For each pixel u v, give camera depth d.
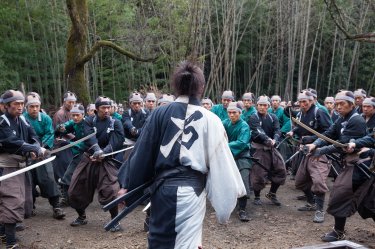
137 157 2.79
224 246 4.91
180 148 2.71
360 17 17.48
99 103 5.47
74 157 6.32
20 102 4.68
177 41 14.09
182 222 2.64
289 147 8.69
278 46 19.73
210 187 2.73
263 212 6.29
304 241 5.05
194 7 12.64
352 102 4.92
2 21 13.83
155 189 2.74
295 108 8.80
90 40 15.79
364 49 20.56
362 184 4.67
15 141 4.57
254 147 6.56
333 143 4.71
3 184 4.53
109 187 5.23
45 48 14.88
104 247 4.81
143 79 17.25
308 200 6.37
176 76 2.86
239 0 18.80
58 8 15.15
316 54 21.27
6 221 4.46
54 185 5.71
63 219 5.87
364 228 5.56
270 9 19.66
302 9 17.81
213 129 2.75
